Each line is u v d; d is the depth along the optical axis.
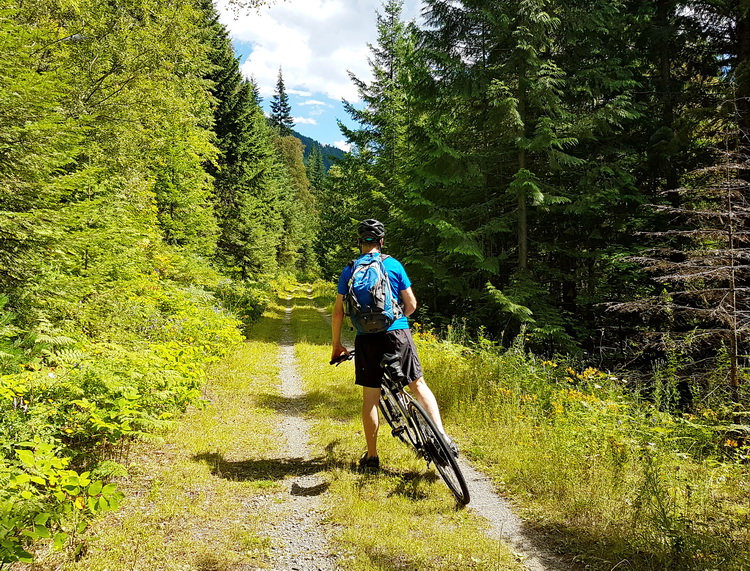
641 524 2.91
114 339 6.06
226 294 16.66
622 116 11.33
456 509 3.25
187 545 2.63
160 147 13.47
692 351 8.34
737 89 9.58
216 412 5.50
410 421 3.69
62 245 5.58
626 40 12.77
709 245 9.67
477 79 12.23
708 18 11.41
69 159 5.95
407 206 14.47
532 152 12.59
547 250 12.94
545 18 11.02
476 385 6.36
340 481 3.60
